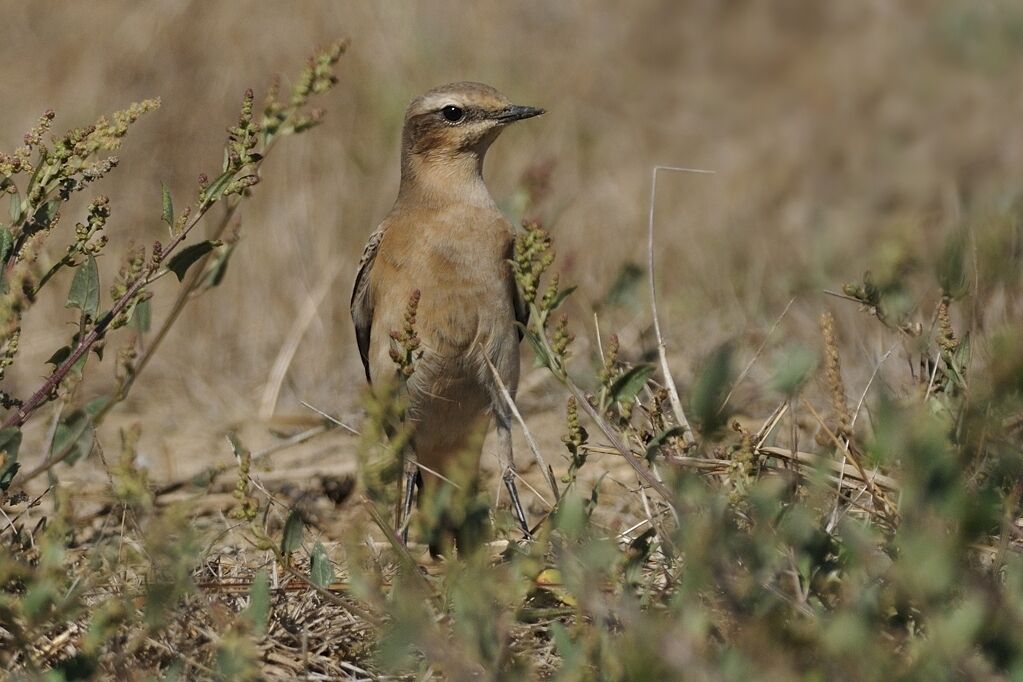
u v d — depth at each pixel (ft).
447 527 27.43
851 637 22.94
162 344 53.72
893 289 33.58
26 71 66.85
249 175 31.24
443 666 24.94
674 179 66.64
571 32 79.05
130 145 63.10
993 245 32.27
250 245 57.31
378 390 27.66
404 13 72.08
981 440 25.76
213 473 33.22
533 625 28.27
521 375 49.39
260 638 27.68
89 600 29.17
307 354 53.21
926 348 31.81
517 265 30.76
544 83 73.31
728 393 29.25
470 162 38.22
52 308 53.52
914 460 23.49
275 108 32.55
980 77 78.02
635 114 74.54
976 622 22.59
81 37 67.62
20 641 25.77
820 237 54.60
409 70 68.90
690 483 26.02
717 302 51.85
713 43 82.58
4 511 32.30
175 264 31.24
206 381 51.78
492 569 27.12
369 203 60.34
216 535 34.55
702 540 24.39
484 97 38.17
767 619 23.58
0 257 30.25
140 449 45.03
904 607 24.79
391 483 26.91
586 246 56.44
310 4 69.77
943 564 22.91
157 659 27.32
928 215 56.95
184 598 27.86
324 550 29.71
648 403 35.63
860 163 69.62
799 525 25.31
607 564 26.00
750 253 56.39
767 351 45.52
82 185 30.78
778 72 80.94
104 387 50.85
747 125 75.36
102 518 36.32
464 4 75.00
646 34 83.05
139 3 68.59
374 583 27.40
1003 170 65.62
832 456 31.68
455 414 38.55
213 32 68.08
